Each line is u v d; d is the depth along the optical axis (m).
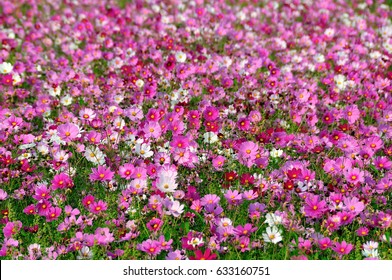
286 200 3.48
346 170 3.59
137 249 3.32
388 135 3.90
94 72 4.61
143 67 4.41
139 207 3.49
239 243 3.34
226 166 3.71
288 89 4.25
